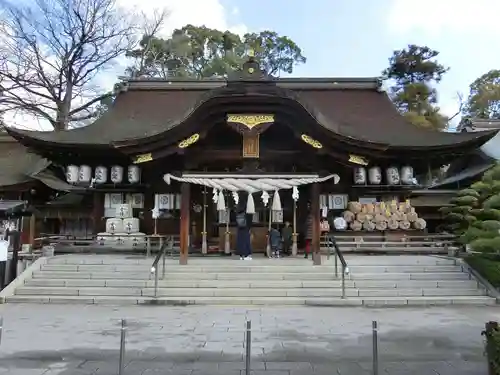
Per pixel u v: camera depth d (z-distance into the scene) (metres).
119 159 21.86
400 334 9.29
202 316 11.02
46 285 14.02
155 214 20.34
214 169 20.39
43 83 33.84
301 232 20.86
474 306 12.66
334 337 8.98
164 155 17.44
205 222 20.12
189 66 46.19
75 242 20.25
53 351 7.91
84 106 35.41
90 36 34.44
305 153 18.66
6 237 15.04
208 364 7.19
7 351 7.90
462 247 19.41
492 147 28.73
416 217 20.69
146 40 42.53
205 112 16.92
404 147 20.38
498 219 17.20
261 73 17.36
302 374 6.71
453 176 31.12
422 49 51.53
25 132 20.47
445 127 45.56
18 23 37.97
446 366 7.14
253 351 7.94
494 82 52.50
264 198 16.91
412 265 15.66
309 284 13.88
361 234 20.56
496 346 5.91
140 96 27.31
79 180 21.12
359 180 20.33
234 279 14.39
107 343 8.46
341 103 26.66
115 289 13.52
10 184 23.75
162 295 13.24
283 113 17.08
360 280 14.24
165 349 8.07
